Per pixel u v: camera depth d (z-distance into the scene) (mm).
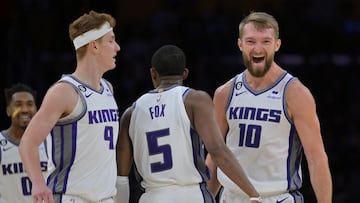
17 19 21688
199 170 9109
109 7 22703
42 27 21891
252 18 9688
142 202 9242
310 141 9547
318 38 22500
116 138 9164
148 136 9156
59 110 8672
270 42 9594
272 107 9672
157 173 9117
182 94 9047
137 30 22531
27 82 20656
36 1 22156
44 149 11688
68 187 8789
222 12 22625
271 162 9656
